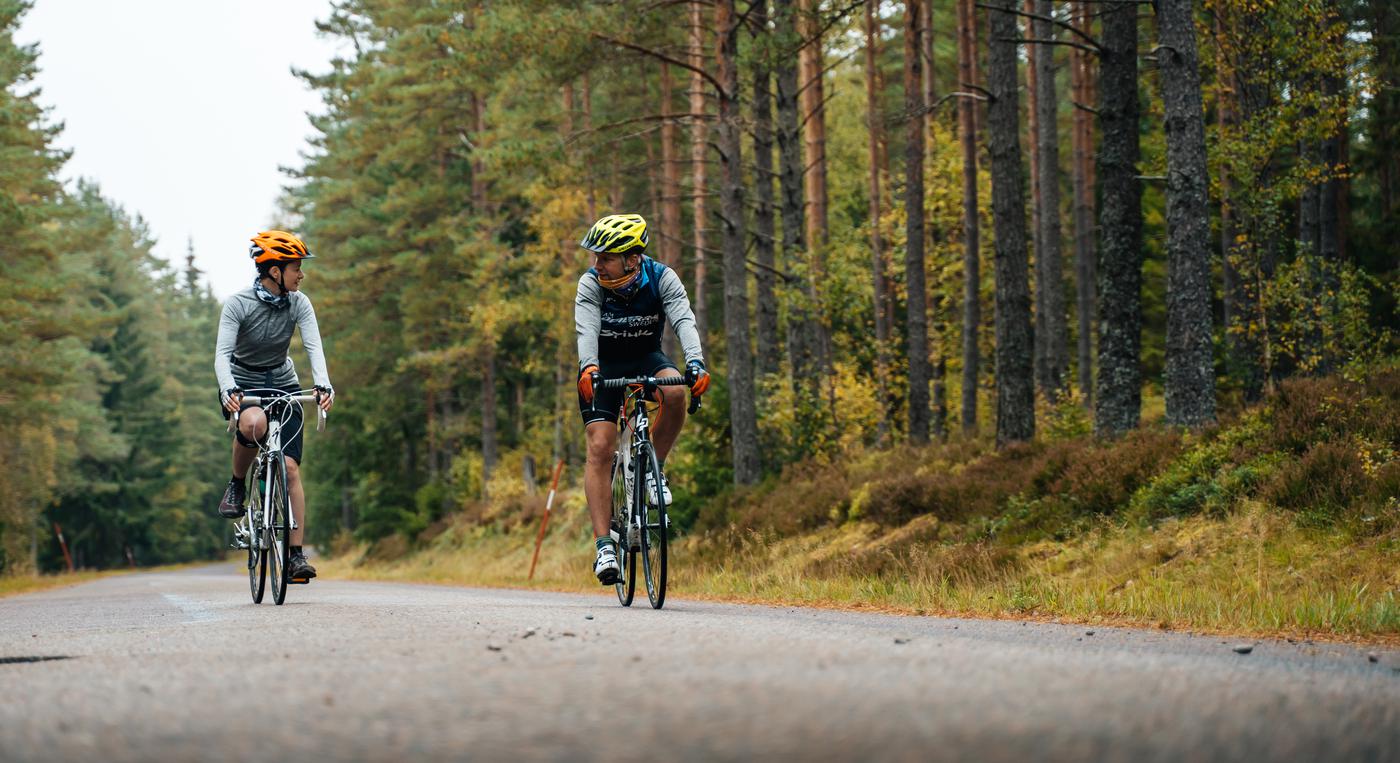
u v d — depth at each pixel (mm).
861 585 11266
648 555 6938
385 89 38344
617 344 6902
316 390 7734
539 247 33062
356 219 43062
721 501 19359
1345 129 22250
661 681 2770
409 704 2488
